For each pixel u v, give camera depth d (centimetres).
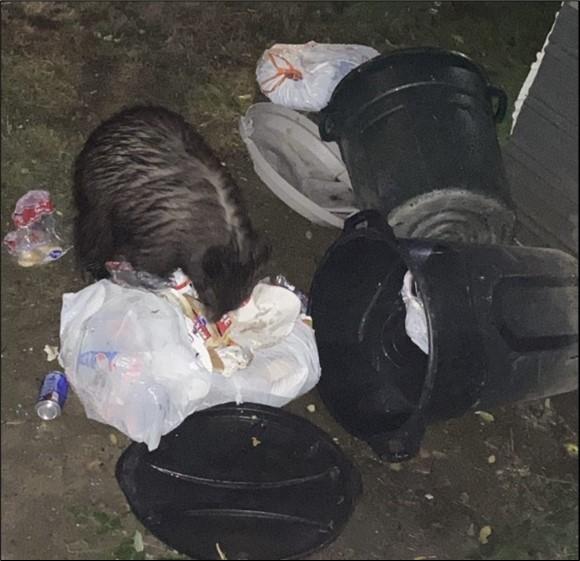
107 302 238
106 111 315
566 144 255
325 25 364
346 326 266
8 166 289
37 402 237
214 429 237
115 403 227
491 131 267
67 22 340
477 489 246
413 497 241
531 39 377
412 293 255
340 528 222
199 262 234
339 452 236
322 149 309
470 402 229
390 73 262
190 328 237
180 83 329
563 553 233
